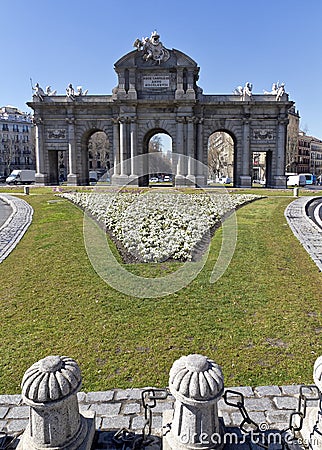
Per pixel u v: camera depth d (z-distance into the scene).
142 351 8.75
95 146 112.06
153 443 6.08
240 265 13.95
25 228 22.98
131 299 11.10
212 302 11.02
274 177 60.06
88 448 5.77
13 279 13.37
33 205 33.91
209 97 58.91
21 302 11.40
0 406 7.12
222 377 5.36
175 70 57.09
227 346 8.89
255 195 38.66
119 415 6.81
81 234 18.52
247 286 12.14
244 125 59.03
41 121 61.00
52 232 19.77
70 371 5.47
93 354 8.68
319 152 163.75
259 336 9.32
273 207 29.47
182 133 57.88
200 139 59.03
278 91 58.41
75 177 61.41
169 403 7.09
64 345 9.07
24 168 138.62
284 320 10.09
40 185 61.84
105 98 60.03
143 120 58.66
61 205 29.88
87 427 5.98
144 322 9.96
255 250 15.99
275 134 59.50
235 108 58.84
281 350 8.74
